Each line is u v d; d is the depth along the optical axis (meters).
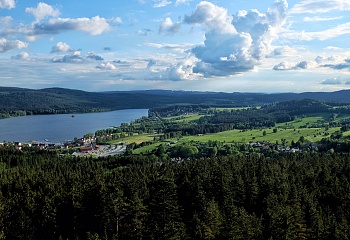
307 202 98.31
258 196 106.12
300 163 145.00
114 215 93.00
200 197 100.00
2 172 151.88
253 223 85.19
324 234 84.62
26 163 187.88
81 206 99.50
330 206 103.00
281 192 103.62
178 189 109.69
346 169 123.25
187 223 95.50
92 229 96.06
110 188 104.62
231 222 83.44
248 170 127.50
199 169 126.56
